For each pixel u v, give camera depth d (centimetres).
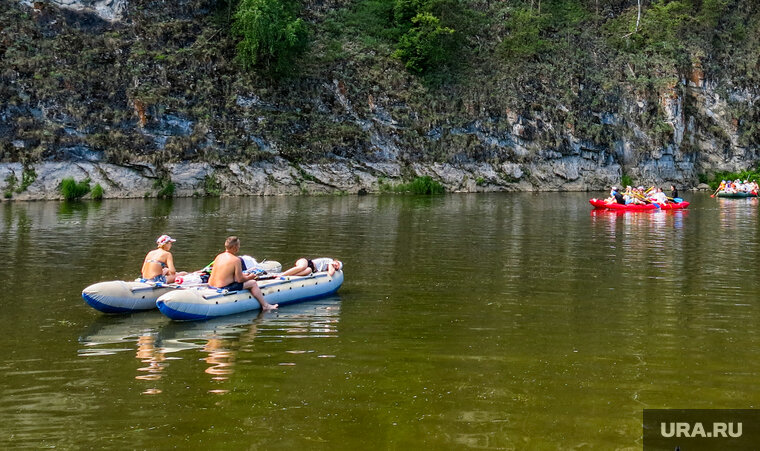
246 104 4212
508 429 548
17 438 526
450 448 512
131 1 4266
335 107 4503
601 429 550
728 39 5903
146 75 3991
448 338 823
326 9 5162
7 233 1869
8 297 1045
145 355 749
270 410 586
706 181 5303
